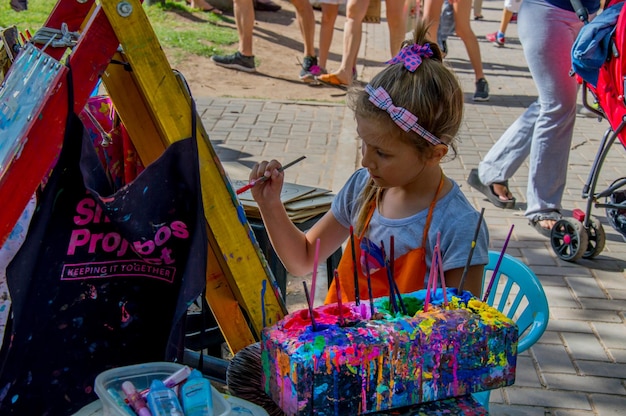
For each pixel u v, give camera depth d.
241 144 6.06
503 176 5.11
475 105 7.70
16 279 1.44
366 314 1.49
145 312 1.60
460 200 1.86
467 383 1.45
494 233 4.77
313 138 6.33
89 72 1.44
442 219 1.82
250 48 8.36
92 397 1.59
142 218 1.47
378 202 1.95
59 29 1.81
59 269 1.50
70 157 1.43
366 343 1.35
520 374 3.26
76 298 1.53
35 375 1.54
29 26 8.51
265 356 1.44
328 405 1.33
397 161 1.74
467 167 5.88
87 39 1.43
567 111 4.57
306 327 1.42
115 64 1.70
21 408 1.54
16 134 1.45
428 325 1.42
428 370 1.41
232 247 1.64
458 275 1.79
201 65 8.38
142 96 1.74
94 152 1.46
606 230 4.87
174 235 1.52
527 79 9.02
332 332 1.38
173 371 1.49
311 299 1.49
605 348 3.49
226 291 1.78
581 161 6.09
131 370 1.48
